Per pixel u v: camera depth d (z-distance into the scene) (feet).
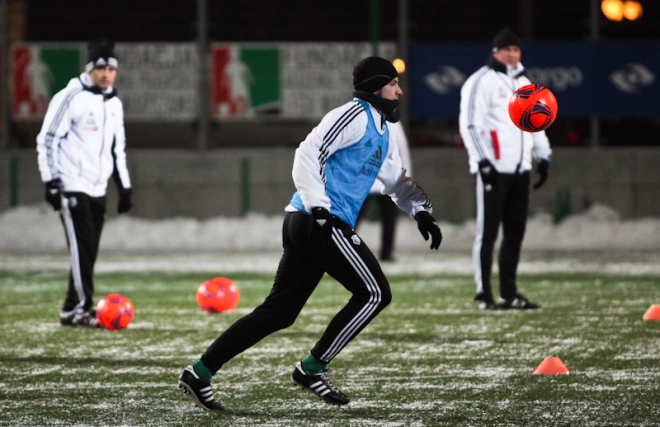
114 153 86.07
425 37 178.40
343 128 50.24
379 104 51.65
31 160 175.32
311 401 54.60
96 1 178.40
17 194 175.32
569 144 176.86
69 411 52.11
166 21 178.40
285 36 177.37
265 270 129.90
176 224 171.42
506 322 84.12
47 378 61.31
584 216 170.91
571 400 53.98
